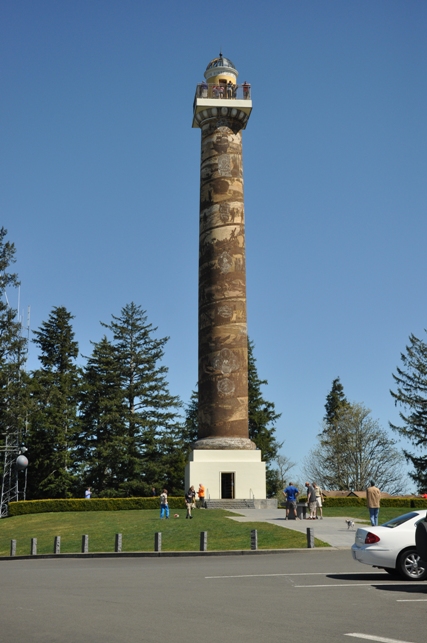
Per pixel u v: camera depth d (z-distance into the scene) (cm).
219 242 5475
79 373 8031
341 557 2500
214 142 5675
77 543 3331
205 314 5425
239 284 5441
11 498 6956
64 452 7306
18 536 3925
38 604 1437
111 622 1202
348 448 7900
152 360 8019
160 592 1600
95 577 1989
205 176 5653
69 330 8250
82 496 7438
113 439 7406
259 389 8181
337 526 3506
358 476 7856
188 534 3300
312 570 2067
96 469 7419
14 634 1105
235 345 5341
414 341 8125
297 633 1090
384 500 5097
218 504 4984
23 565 2630
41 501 5284
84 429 7631
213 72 6022
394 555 1791
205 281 5472
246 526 3522
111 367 7806
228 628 1135
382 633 1091
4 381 6391
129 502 5275
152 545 3041
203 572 2050
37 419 7325
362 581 1780
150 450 7519
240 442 5228
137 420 7594
